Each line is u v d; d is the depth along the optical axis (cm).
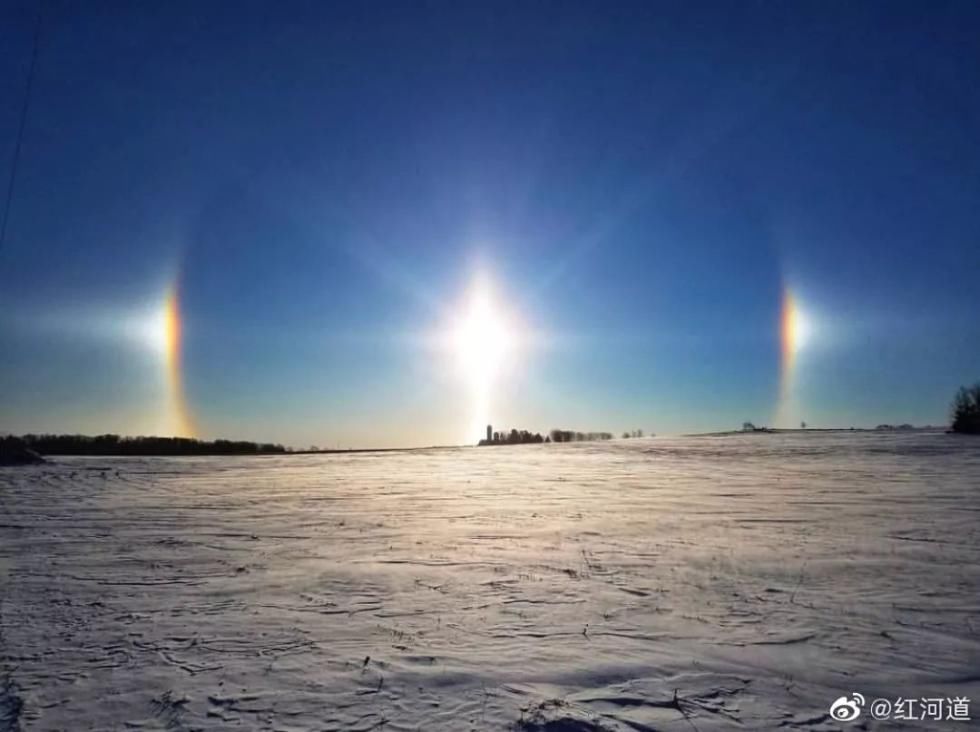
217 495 2166
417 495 2148
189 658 627
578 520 1541
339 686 554
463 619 750
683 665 597
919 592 849
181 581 949
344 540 1290
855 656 618
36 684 566
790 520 1491
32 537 1344
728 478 2652
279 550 1188
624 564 1040
